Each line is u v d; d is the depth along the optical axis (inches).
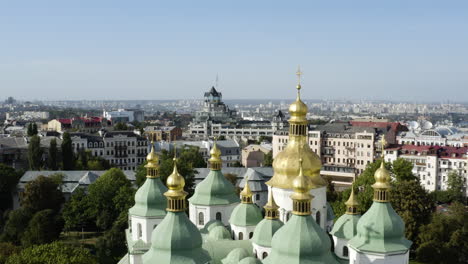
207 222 3668.8
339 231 3117.6
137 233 3686.0
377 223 2645.2
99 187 5846.5
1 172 6791.3
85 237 5777.6
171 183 2429.9
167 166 6422.2
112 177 6176.2
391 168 6530.5
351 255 2748.5
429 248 4827.8
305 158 2989.7
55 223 5388.8
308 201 2426.2
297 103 3036.4
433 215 5147.6
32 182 5994.1
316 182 3004.4
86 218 5821.9
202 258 2423.7
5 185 6825.8
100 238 5093.5
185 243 2388.0
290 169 2987.2
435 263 4849.9
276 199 3083.2
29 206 5708.7
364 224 2689.5
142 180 6353.3
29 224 5275.6
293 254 2362.2
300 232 2388.0
